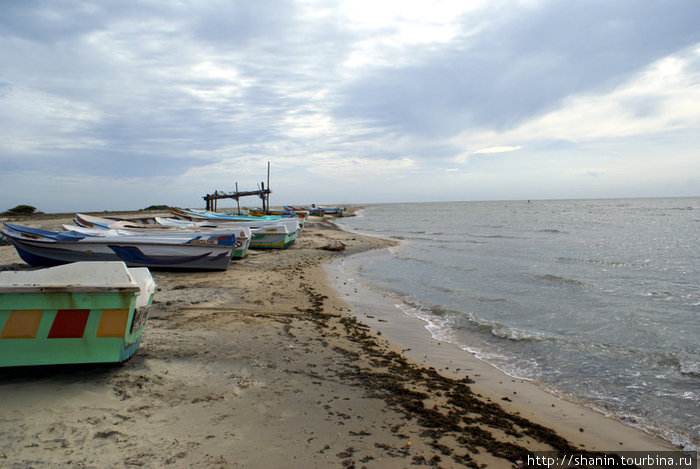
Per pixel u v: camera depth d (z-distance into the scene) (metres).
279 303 10.97
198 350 6.65
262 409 4.90
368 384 6.02
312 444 4.23
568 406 5.98
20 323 4.97
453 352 8.17
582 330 9.64
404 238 33.19
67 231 16.80
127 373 5.38
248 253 20.73
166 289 11.72
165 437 4.10
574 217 64.00
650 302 12.14
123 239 14.52
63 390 4.78
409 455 4.20
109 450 3.78
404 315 10.90
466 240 31.17
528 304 11.97
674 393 6.41
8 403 4.43
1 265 14.49
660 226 43.44
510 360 7.80
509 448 4.57
